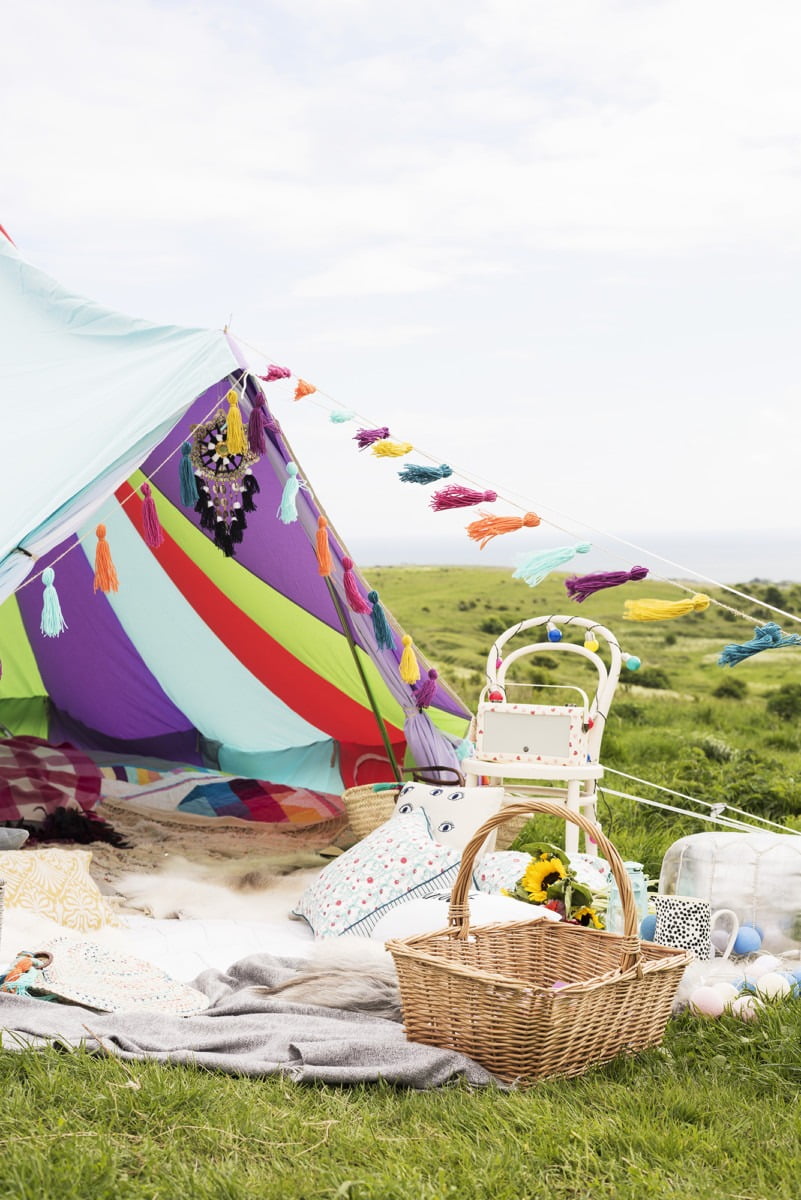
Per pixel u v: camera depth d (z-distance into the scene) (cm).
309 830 533
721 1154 234
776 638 335
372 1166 226
